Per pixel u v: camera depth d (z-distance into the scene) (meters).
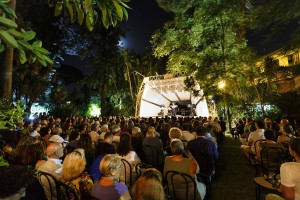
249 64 16.27
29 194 2.54
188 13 19.86
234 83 16.83
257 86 16.91
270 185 3.82
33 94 23.45
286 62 18.50
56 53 30.78
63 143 5.98
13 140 5.25
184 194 3.86
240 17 16.67
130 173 4.47
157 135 6.64
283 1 11.93
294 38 11.20
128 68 31.31
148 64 33.31
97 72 30.19
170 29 20.34
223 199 5.18
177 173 3.77
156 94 24.50
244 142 8.43
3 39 1.36
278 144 5.30
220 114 21.05
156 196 2.32
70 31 30.22
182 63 20.09
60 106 24.62
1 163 2.15
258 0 13.59
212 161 5.36
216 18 16.81
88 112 31.59
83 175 3.41
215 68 16.20
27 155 3.65
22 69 19.94
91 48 30.52
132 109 31.06
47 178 3.31
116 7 1.76
